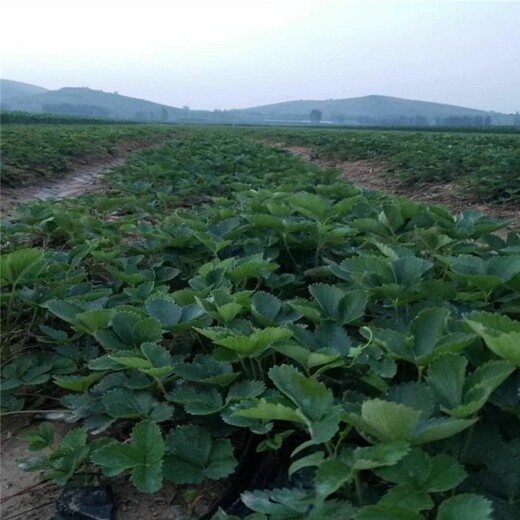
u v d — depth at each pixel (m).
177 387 2.53
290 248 4.34
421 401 1.91
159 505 2.37
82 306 3.08
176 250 4.40
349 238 4.51
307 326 3.00
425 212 4.30
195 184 9.36
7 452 2.81
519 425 2.06
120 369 2.70
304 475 2.15
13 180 11.81
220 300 2.76
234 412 1.97
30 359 3.21
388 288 2.73
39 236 5.79
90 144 19.45
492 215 8.95
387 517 1.49
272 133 38.47
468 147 16.16
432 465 1.63
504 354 1.72
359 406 1.93
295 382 1.88
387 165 14.55
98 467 2.51
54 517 2.32
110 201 6.28
